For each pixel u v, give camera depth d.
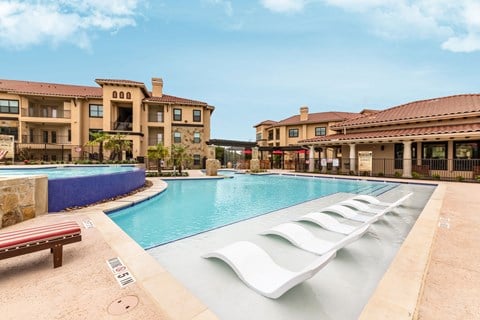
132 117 27.00
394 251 3.99
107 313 2.15
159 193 10.12
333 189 12.95
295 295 2.72
